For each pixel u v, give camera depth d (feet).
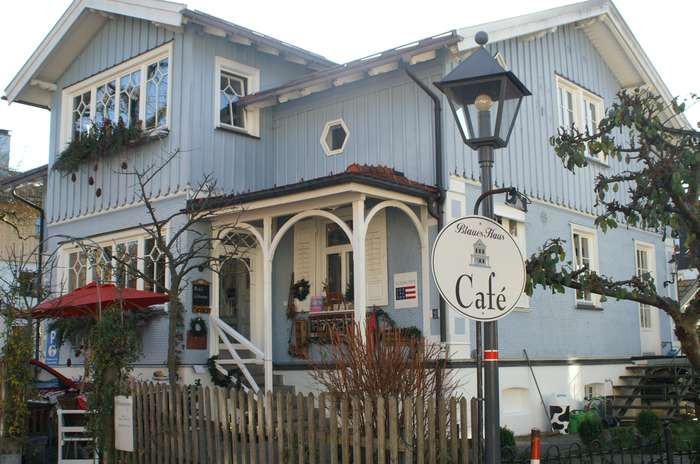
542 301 46.39
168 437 29.17
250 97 48.03
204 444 27.63
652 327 58.54
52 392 42.37
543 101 48.80
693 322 22.04
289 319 46.70
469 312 19.21
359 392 25.14
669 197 22.03
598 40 54.90
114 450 30.68
